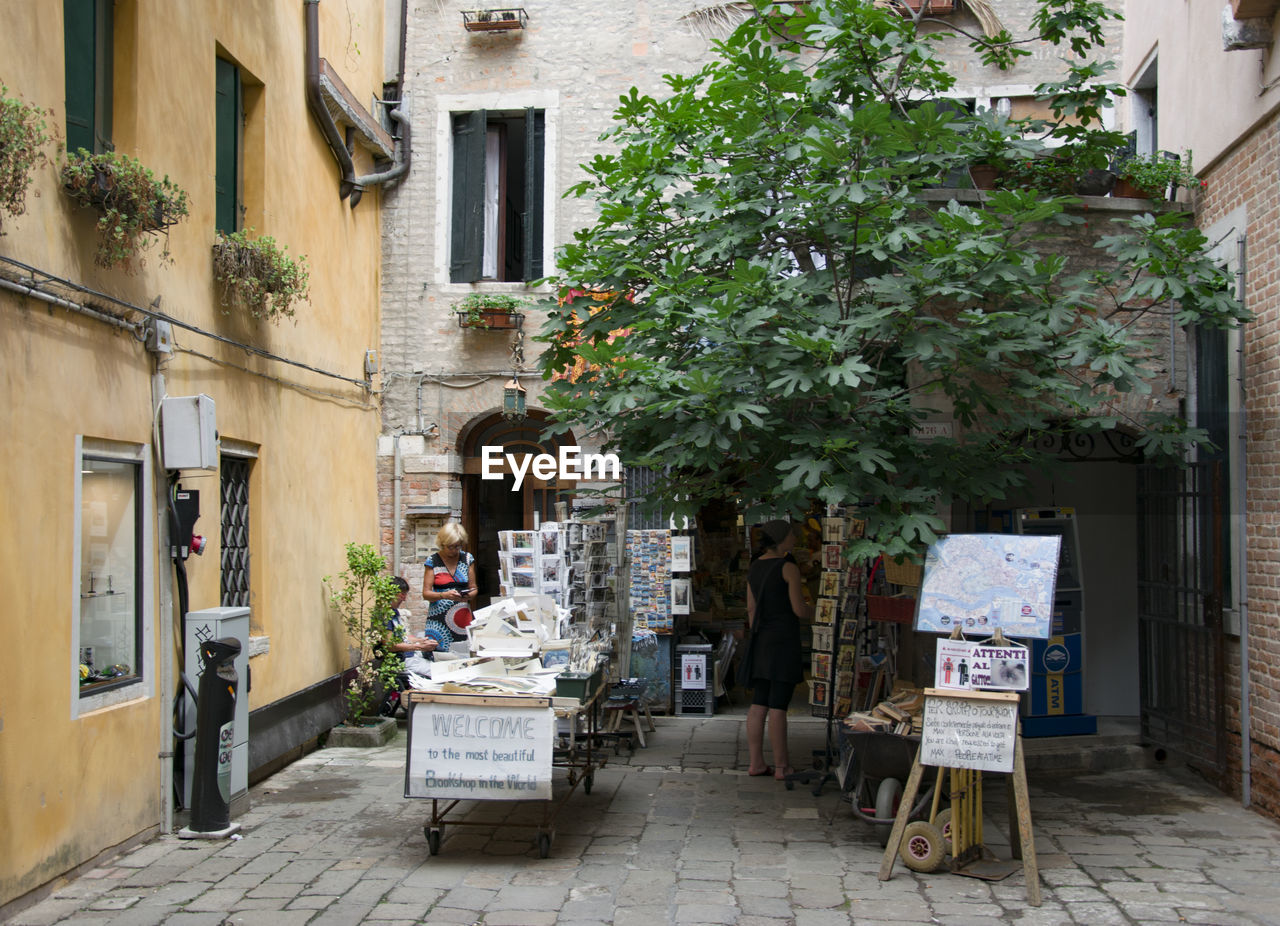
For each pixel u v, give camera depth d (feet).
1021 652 18.70
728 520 39.14
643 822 21.95
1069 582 27.99
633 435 23.27
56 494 17.56
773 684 25.48
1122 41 35.76
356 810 22.86
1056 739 27.63
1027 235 26.66
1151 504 27.71
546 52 37.55
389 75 37.81
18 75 16.74
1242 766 23.43
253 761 24.86
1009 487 28.19
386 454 37.22
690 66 37.14
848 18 22.76
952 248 20.10
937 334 20.26
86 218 18.69
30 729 16.71
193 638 21.48
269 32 27.66
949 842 18.79
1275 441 22.48
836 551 26.91
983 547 20.01
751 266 19.77
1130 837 20.90
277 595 27.32
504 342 37.11
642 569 34.01
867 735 20.12
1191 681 26.02
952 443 22.41
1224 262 24.89
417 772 19.35
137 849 19.86
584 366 25.43
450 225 37.73
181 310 22.25
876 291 20.51
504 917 16.39
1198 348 26.03
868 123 20.08
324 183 31.96
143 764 20.18
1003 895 17.46
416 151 37.78
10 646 16.25
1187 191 27.37
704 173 23.88
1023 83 36.01
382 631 30.91
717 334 20.48
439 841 19.57
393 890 17.63
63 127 18.03
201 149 23.45
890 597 24.45
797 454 20.24
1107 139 26.35
